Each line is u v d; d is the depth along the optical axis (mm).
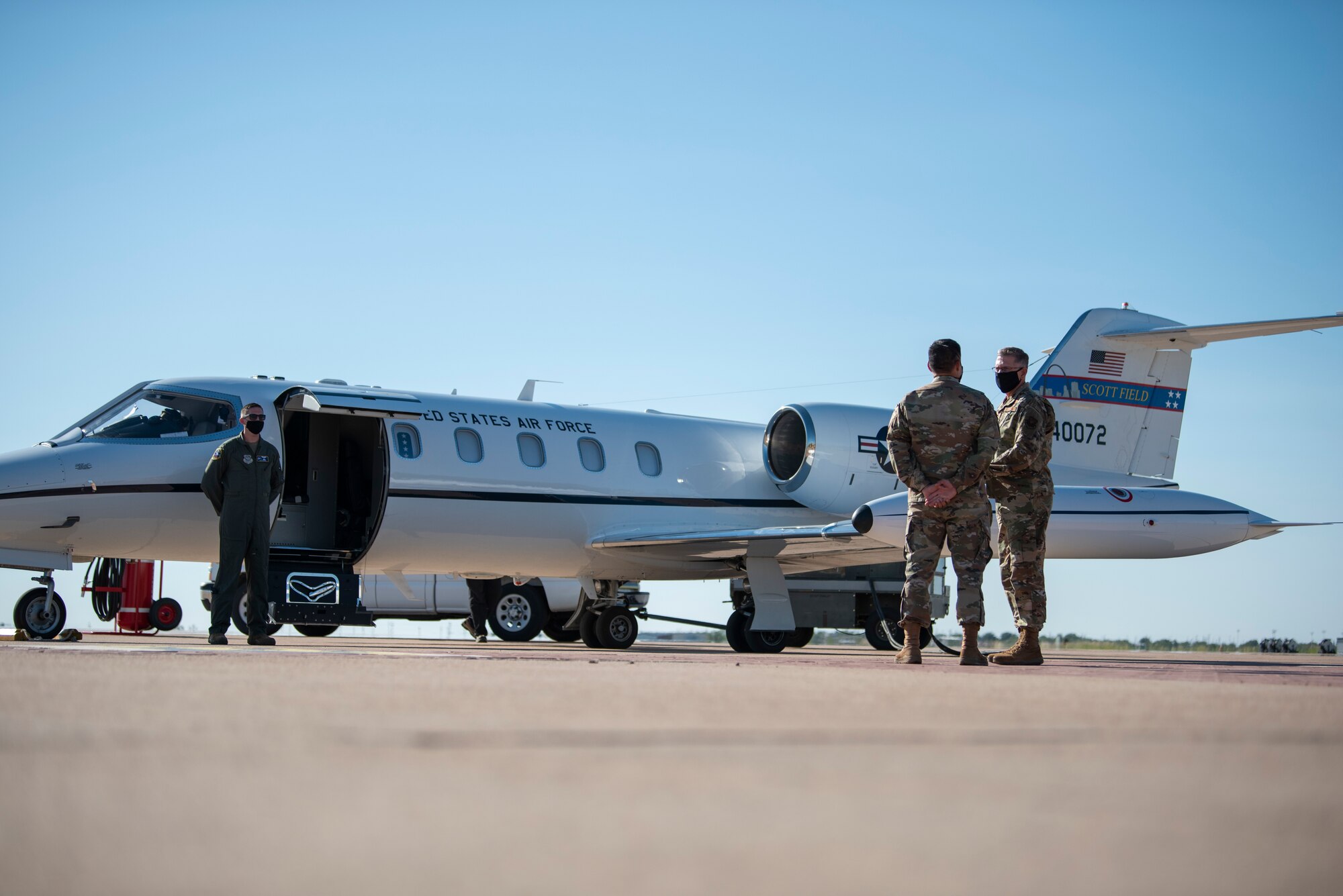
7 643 10688
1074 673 6699
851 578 20234
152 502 12945
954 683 4770
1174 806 1823
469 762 2129
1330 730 2953
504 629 21609
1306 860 1490
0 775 1933
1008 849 1520
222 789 1821
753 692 3840
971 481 7988
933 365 8195
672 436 16656
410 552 14453
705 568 16781
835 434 16719
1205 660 15234
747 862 1428
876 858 1463
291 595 13234
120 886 1274
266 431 13352
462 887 1298
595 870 1380
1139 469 17734
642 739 2504
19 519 12523
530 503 15016
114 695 3328
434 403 14828
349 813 1662
